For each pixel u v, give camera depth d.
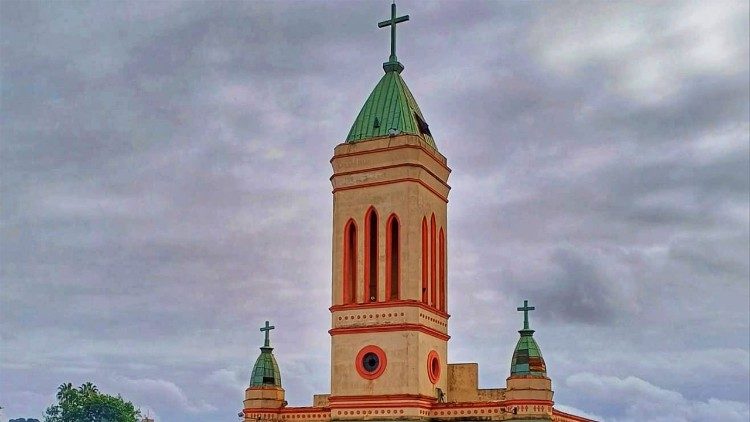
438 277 59.00
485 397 58.38
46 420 157.88
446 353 59.16
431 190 58.94
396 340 54.81
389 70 61.91
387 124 58.88
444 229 60.69
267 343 61.34
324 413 57.03
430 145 59.34
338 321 56.84
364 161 58.25
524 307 54.41
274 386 59.81
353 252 58.00
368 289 56.75
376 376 54.84
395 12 63.19
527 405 51.72
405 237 55.94
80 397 155.00
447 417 54.03
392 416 53.75
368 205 57.59
